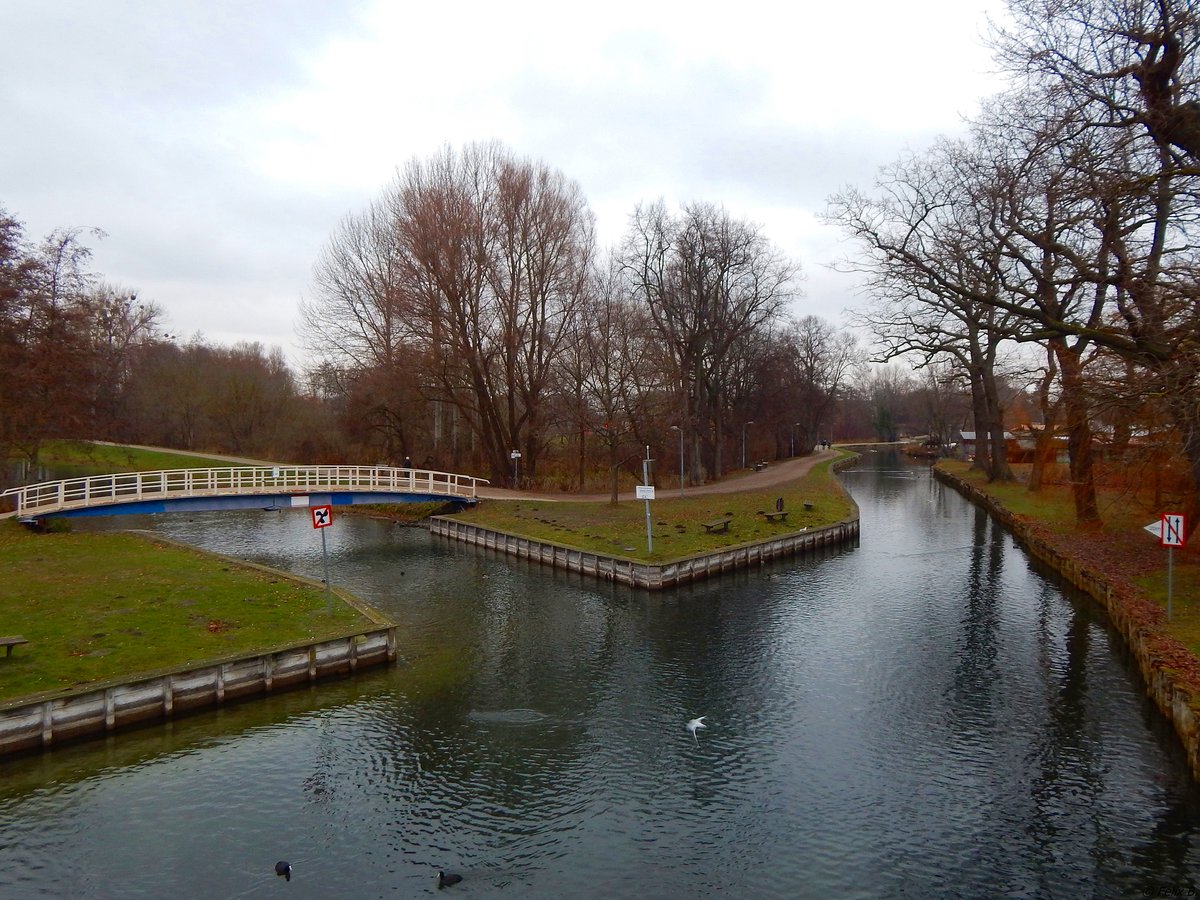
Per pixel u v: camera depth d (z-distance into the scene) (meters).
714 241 57.94
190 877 11.87
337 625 21.53
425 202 49.47
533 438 57.00
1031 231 23.78
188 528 45.28
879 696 18.89
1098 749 15.84
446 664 21.30
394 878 11.91
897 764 15.48
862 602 27.66
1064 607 26.12
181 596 23.14
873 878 11.90
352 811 13.81
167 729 16.95
